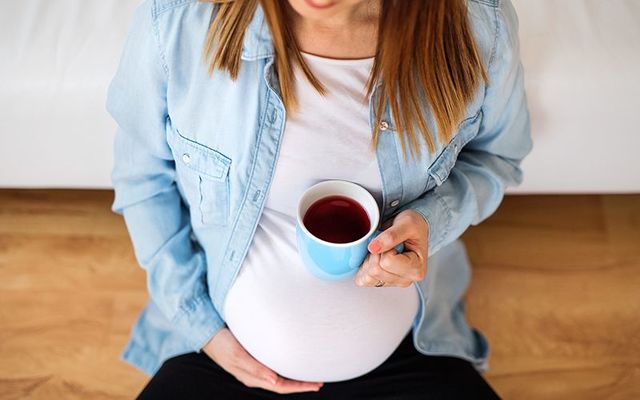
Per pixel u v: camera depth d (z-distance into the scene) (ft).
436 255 3.94
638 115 3.91
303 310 3.12
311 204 2.74
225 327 3.56
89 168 4.33
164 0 2.63
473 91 2.82
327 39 2.58
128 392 4.53
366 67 2.64
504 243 5.12
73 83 3.69
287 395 3.51
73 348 4.61
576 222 5.21
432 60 2.65
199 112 2.78
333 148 2.79
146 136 3.04
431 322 3.81
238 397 3.46
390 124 2.77
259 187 2.90
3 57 3.67
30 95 3.73
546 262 5.07
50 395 4.48
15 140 4.04
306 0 2.19
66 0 3.79
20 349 4.58
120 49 3.71
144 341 4.09
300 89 2.65
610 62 3.74
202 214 3.16
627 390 4.68
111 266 4.87
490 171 3.31
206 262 3.57
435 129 2.85
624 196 5.31
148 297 4.80
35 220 4.97
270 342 3.22
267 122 2.72
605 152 4.21
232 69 2.60
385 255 2.63
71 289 4.78
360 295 3.16
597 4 3.86
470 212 3.27
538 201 5.27
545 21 3.81
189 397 3.42
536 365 4.72
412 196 3.11
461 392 3.50
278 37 2.46
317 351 3.22
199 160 2.93
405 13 2.46
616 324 4.88
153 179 3.32
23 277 4.79
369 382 3.54
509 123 3.20
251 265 3.13
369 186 2.97
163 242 3.42
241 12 2.54
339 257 2.60
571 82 3.75
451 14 2.60
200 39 2.63
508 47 2.82
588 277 5.03
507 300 4.93
